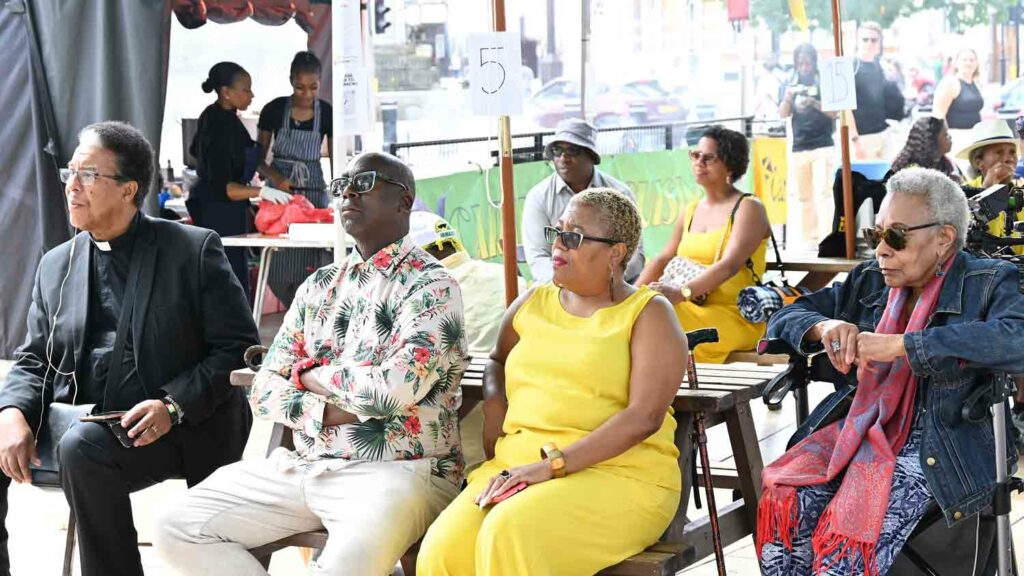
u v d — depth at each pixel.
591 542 3.18
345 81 4.70
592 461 3.24
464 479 3.70
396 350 3.52
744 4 12.24
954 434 3.32
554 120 11.51
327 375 3.53
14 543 5.06
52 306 4.18
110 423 3.86
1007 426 3.49
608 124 12.02
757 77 12.55
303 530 3.62
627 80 12.17
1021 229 3.97
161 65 7.64
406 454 3.53
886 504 3.26
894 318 3.50
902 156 9.19
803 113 12.03
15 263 8.26
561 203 6.30
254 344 4.20
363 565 3.30
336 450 3.56
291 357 3.74
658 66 12.34
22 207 8.16
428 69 9.00
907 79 12.41
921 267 3.39
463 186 7.50
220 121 8.23
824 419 3.64
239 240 7.76
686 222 6.10
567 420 3.36
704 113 12.63
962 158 6.43
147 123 7.61
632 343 3.37
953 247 3.41
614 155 9.28
